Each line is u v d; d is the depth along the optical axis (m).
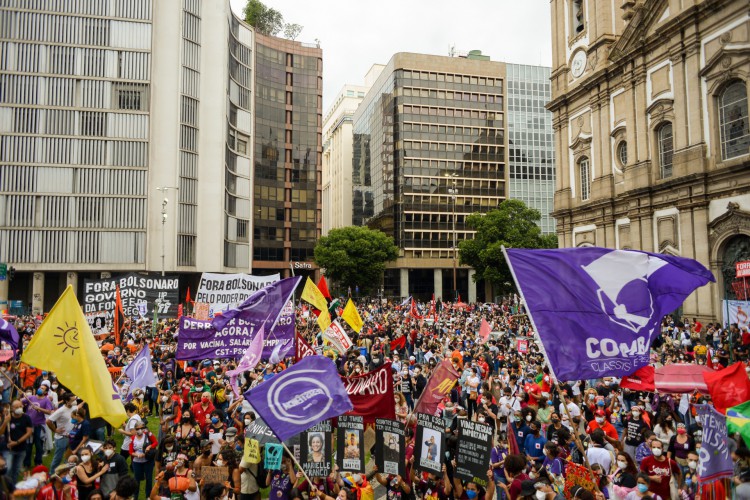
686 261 8.50
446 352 21.84
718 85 32.59
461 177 93.88
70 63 58.53
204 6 66.81
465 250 73.25
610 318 8.09
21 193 56.53
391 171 94.00
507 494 8.60
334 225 131.38
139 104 60.44
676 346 26.31
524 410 11.23
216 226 65.38
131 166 59.72
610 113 42.03
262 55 88.94
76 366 10.18
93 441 11.16
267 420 8.03
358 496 8.90
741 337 23.91
